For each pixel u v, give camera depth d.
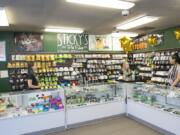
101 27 5.71
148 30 6.40
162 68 6.12
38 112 3.75
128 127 4.01
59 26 5.40
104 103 4.45
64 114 3.97
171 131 3.45
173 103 3.82
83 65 6.89
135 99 4.58
